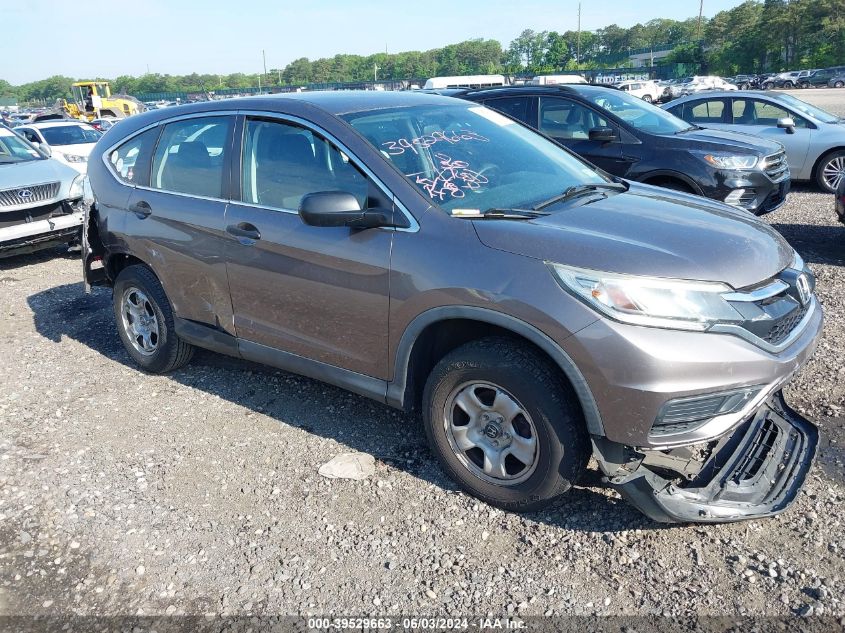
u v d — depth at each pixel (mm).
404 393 3291
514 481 3053
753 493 2879
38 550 3016
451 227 3039
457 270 2932
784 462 3113
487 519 3094
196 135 4145
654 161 7473
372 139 3432
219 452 3744
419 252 3055
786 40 88062
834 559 2738
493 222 3016
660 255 2758
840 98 34438
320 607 2637
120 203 4512
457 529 3035
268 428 3984
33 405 4395
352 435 3867
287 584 2758
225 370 4816
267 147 3746
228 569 2854
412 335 3123
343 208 3078
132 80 187250
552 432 2840
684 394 2609
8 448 3869
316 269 3412
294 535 3043
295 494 3334
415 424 3973
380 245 3172
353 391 3527
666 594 2615
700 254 2818
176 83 182875
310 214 3084
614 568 2762
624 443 2711
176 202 4137
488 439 3105
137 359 4812
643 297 2631
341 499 3279
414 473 3465
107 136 4816
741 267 2812
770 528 2939
